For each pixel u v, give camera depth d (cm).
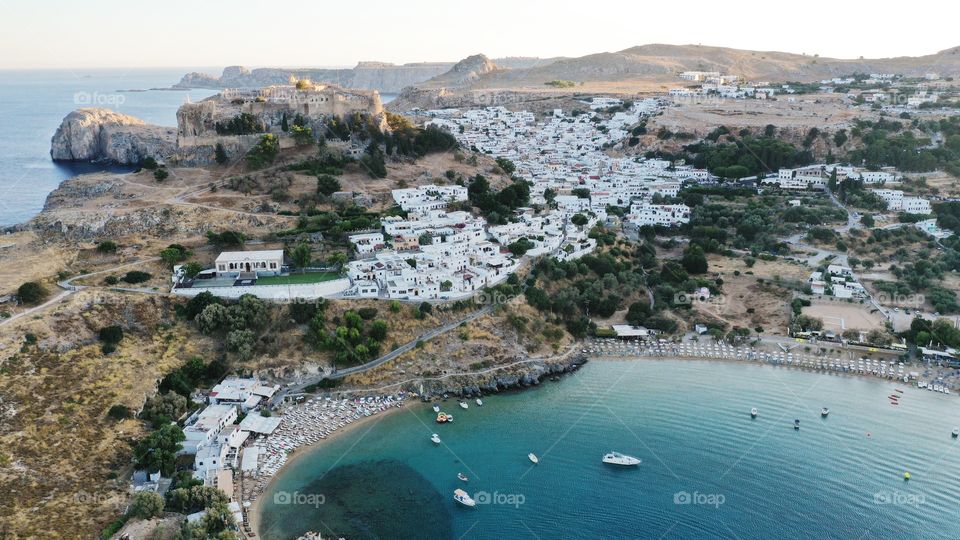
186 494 15000
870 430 19288
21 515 14375
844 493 16712
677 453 18225
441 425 19412
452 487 16750
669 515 15912
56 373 18475
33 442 16375
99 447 16788
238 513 15275
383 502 16050
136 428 17662
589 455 18112
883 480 17200
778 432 19150
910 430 19262
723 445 18562
